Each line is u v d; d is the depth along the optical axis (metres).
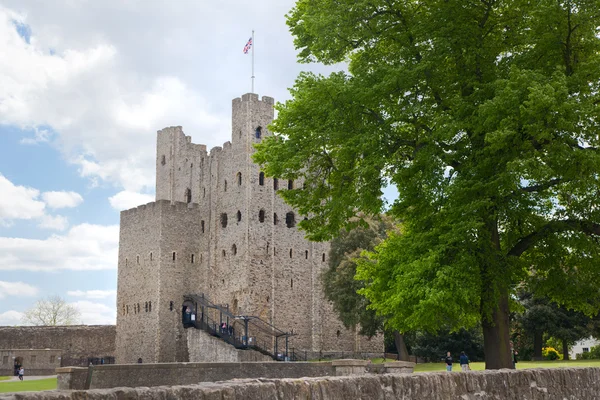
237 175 72.62
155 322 72.81
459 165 25.17
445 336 63.56
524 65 24.41
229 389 7.81
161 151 85.62
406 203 25.58
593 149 23.17
